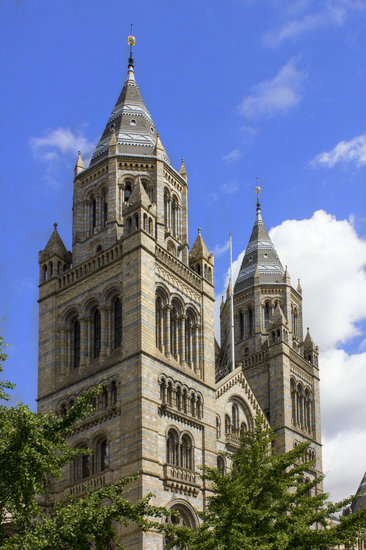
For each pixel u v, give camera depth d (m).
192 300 76.94
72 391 71.44
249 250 105.56
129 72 88.62
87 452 44.62
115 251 73.00
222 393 80.44
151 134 83.31
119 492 48.47
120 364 67.81
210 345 77.56
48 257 79.38
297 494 51.97
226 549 46.88
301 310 103.56
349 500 51.00
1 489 38.53
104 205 78.69
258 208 109.81
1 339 43.97
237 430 81.31
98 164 79.75
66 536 38.91
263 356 93.81
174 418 68.88
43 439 39.25
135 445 63.81
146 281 69.88
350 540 48.53
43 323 77.06
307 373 97.50
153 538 61.34
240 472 55.31
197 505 67.94
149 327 68.69
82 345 73.00
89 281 74.44
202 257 80.19
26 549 37.59
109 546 62.19
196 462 70.19
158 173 79.00
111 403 67.56
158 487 63.97
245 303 100.62
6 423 39.62
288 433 88.94
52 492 68.19
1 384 42.88
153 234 72.81
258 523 49.72
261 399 92.06
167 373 69.50
